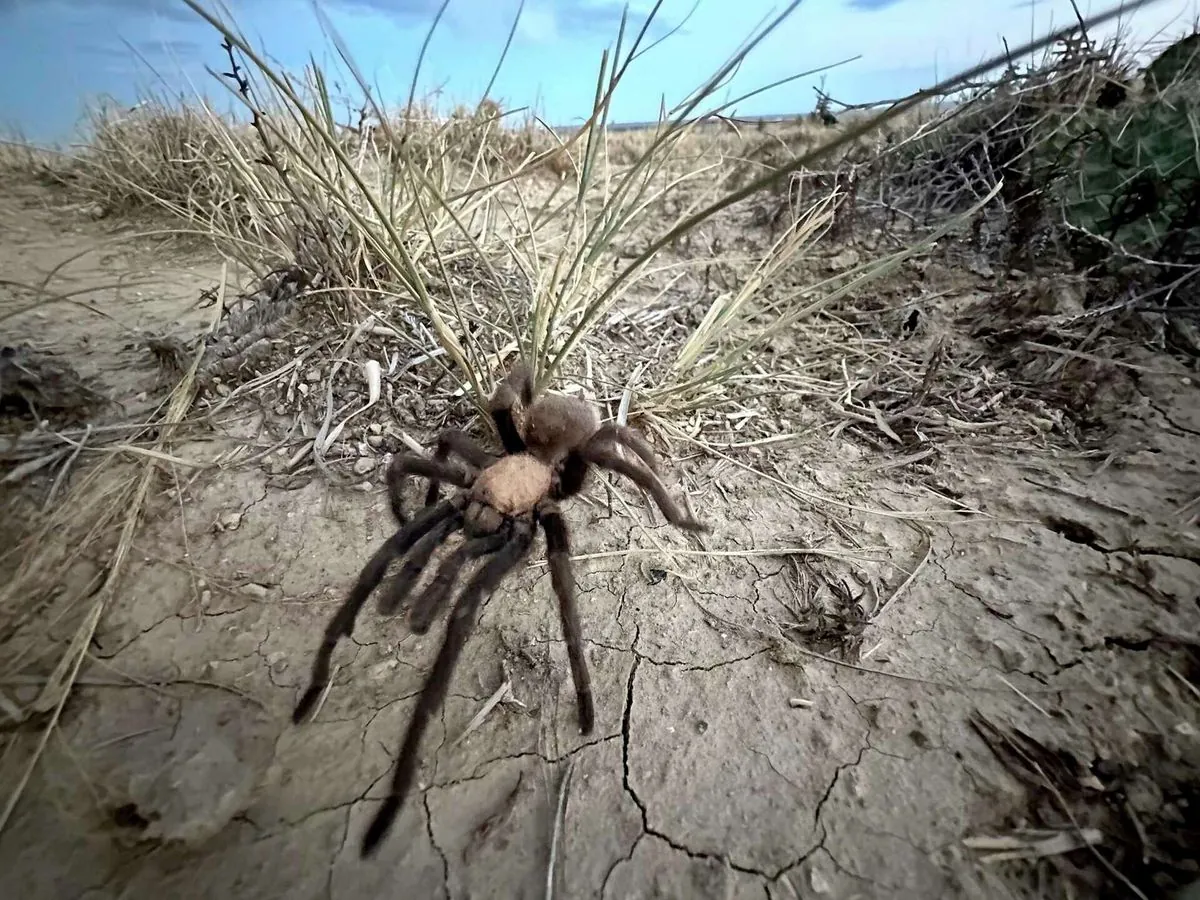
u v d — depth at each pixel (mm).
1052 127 270
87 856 96
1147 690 117
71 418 167
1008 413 190
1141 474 165
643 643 132
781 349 228
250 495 157
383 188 222
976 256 271
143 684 119
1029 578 142
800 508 165
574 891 95
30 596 132
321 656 113
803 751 112
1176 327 211
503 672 126
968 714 117
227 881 95
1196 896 88
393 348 197
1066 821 100
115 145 334
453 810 105
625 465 134
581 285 212
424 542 123
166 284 259
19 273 257
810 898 94
